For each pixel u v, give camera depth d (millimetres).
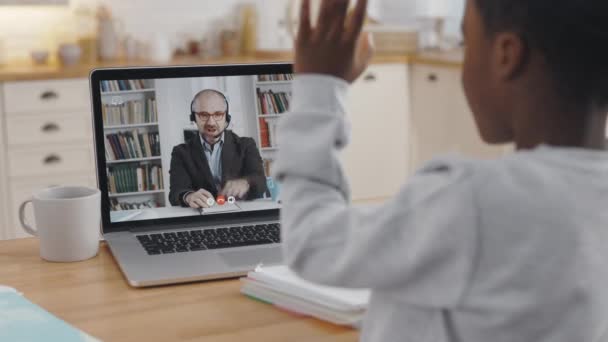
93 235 1206
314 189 666
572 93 595
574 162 596
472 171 591
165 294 1051
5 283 1088
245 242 1263
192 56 4215
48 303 1012
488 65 627
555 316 582
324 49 697
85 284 1088
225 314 980
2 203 3414
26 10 3945
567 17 571
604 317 612
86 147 3541
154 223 1338
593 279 584
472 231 576
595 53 581
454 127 3926
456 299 583
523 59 598
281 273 1039
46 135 3455
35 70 3488
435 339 612
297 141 678
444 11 4309
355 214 636
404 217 598
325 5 686
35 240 1301
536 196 576
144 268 1126
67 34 4035
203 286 1086
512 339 586
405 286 602
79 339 856
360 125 4145
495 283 578
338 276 619
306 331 927
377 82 4133
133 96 1320
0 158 3383
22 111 3393
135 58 4043
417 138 4227
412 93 4215
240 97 1379
